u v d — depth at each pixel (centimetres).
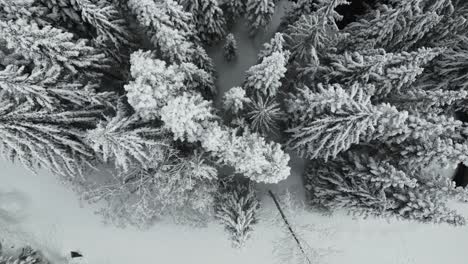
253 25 1378
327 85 1088
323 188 1293
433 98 1054
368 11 1370
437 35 1245
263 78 1006
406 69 1014
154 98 917
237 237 1171
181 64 996
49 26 875
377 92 1108
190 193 1257
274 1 1428
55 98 955
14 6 909
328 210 1394
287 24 1371
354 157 1198
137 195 1313
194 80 1127
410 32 1147
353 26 1234
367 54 1116
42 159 998
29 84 871
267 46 1096
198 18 1257
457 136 1085
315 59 1112
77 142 1045
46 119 958
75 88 981
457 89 1330
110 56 1179
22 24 835
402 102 1131
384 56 993
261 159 979
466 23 1212
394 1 1208
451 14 1204
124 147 948
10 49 994
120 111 969
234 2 1303
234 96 996
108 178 1366
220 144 993
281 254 1353
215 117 1052
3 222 1433
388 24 1108
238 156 1036
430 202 1066
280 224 1377
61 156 1015
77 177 1336
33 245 1448
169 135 1096
